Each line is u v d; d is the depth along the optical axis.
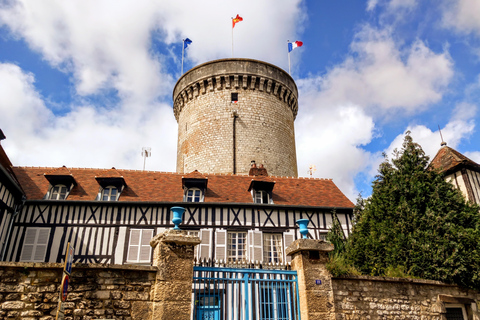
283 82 24.33
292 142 24.58
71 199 13.59
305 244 6.52
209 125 22.56
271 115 23.31
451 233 8.52
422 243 8.51
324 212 14.53
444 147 15.67
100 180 14.29
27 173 15.27
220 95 23.11
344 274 6.76
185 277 5.67
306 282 6.25
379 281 7.12
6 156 14.81
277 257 13.59
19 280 5.27
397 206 9.49
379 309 6.87
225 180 16.45
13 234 12.61
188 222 13.54
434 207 9.27
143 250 12.94
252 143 22.08
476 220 9.27
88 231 13.02
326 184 17.23
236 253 13.38
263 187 15.10
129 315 5.40
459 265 8.01
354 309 6.64
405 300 7.26
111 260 12.68
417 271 8.29
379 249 9.21
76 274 5.48
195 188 14.82
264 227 13.85
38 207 13.19
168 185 15.50
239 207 14.04
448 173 14.59
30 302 5.20
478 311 8.03
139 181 15.59
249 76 23.30
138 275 5.66
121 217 13.37
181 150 23.91
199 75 23.73
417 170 10.07
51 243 12.69
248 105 22.86
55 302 5.28
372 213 10.18
